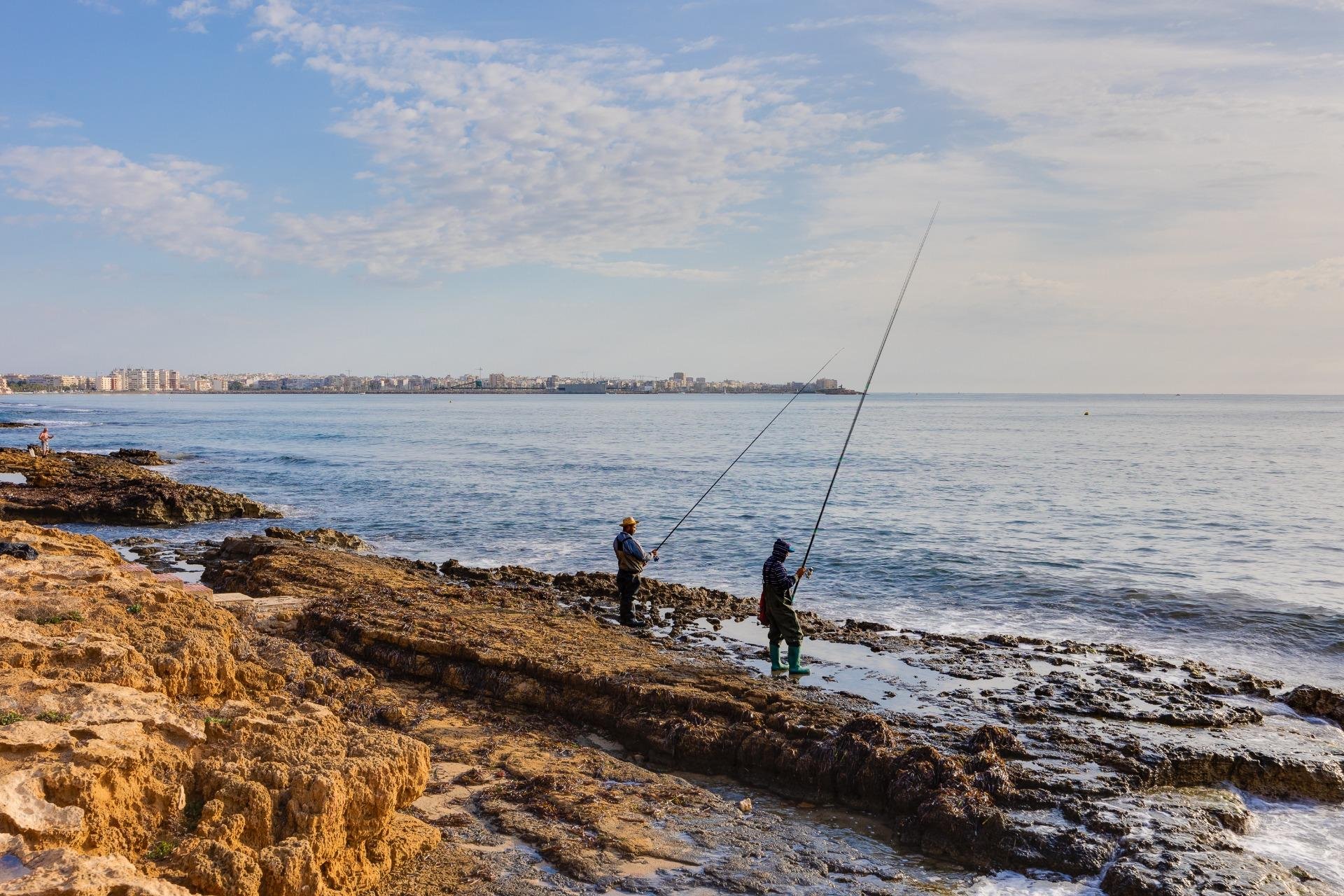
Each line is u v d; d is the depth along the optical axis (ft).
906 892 20.68
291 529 84.53
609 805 24.14
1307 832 24.39
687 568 64.75
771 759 27.07
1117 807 24.31
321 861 18.10
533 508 97.96
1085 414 442.91
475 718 31.42
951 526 83.30
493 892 19.45
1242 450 202.59
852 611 51.70
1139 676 38.06
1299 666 41.63
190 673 23.86
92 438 235.81
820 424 358.02
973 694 34.76
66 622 25.03
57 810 15.84
